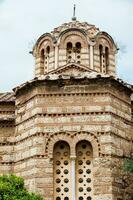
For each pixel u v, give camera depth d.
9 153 26.97
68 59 30.44
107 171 23.44
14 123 27.47
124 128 25.25
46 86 25.03
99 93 24.67
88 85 24.83
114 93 25.09
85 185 23.89
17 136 26.66
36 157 24.05
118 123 24.83
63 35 30.66
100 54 31.22
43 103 24.83
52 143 24.22
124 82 25.66
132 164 23.62
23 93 26.61
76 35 30.66
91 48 30.45
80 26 31.64
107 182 23.25
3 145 27.19
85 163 24.19
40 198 20.70
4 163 26.78
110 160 23.59
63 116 24.52
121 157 24.38
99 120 24.27
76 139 24.14
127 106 25.97
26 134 25.50
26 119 25.78
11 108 28.67
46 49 31.50
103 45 31.30
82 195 23.78
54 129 24.38
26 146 25.28
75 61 29.83
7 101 28.62
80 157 24.31
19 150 26.08
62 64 30.17
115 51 32.06
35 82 25.12
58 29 31.81
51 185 23.56
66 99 24.75
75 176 23.92
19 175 25.47
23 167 25.22
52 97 24.88
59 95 24.86
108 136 23.97
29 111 25.59
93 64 30.22
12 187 20.17
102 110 24.38
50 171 23.80
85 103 24.59
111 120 24.31
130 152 25.12
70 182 23.91
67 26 31.84
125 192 23.81
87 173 24.06
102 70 31.02
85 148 24.42
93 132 24.09
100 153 23.77
